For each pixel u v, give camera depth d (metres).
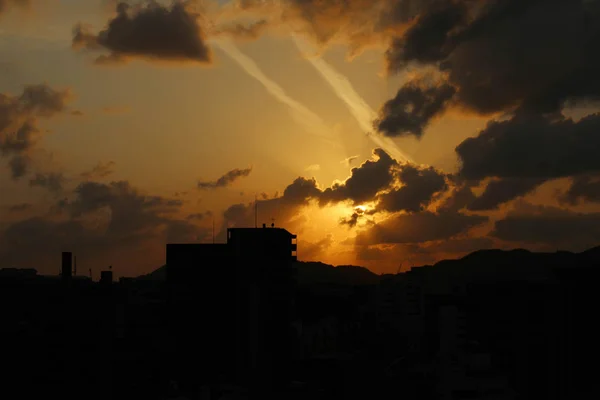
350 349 188.12
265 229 179.62
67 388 127.94
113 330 140.62
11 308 145.12
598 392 168.25
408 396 146.88
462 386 146.50
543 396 173.38
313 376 158.12
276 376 159.88
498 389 148.38
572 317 179.12
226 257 177.00
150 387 138.12
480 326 194.38
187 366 164.88
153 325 165.25
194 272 176.50
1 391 125.25
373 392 148.50
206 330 171.62
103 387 130.88
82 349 130.75
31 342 129.75
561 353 176.25
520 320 185.50
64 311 141.00
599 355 174.12
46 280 172.12
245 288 173.25
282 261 181.50
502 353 181.88
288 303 180.88
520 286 193.12
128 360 140.12
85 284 174.75
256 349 169.12
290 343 176.75
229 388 145.50
